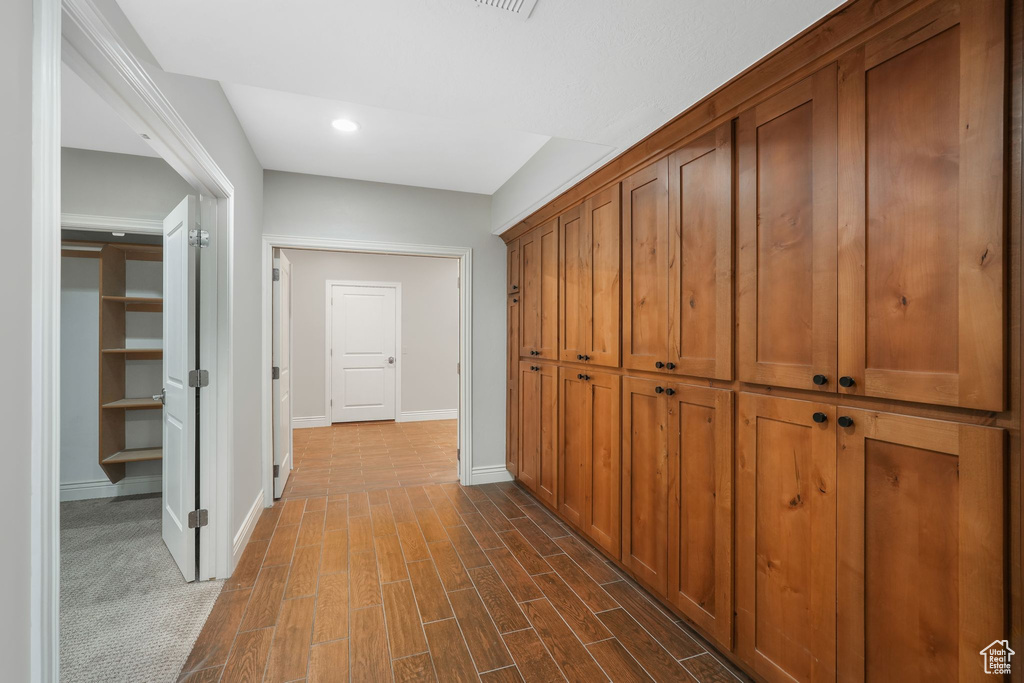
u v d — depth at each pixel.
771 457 1.48
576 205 2.75
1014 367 0.92
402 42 1.34
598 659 1.70
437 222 3.68
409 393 6.59
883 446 1.16
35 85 0.84
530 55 1.41
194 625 1.88
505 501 3.38
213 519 2.24
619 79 1.54
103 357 3.21
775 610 1.46
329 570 2.35
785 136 1.42
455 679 1.60
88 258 3.36
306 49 1.39
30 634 0.83
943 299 1.02
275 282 3.44
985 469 0.96
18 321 0.80
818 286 1.31
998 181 0.93
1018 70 0.90
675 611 1.99
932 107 1.04
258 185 3.04
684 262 1.86
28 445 0.82
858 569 1.21
